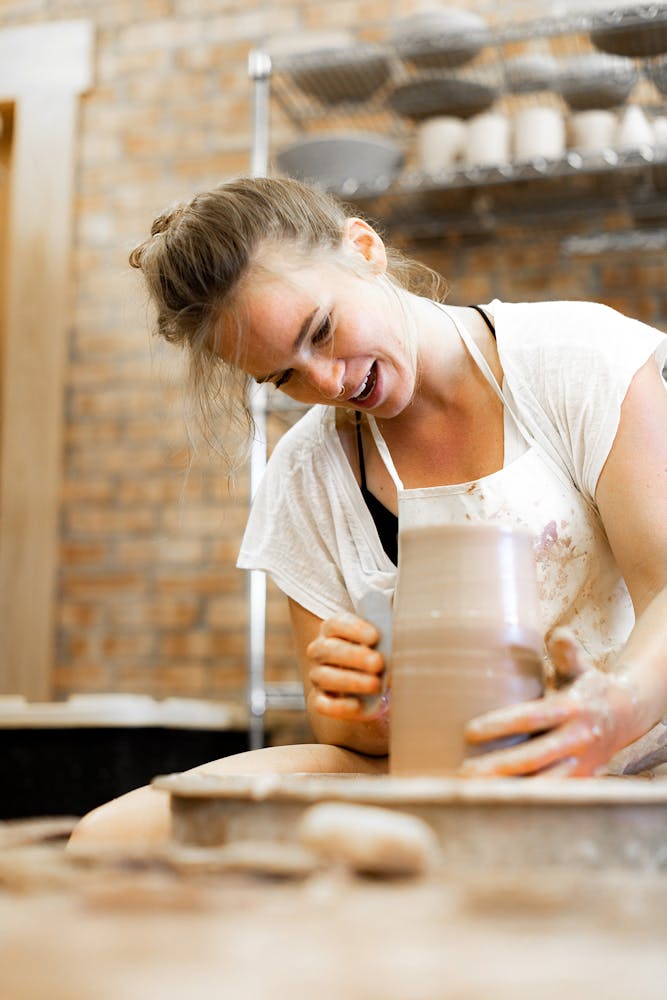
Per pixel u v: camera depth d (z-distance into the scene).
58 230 3.52
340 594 1.61
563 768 0.87
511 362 1.42
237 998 0.32
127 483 3.37
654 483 1.29
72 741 2.46
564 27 2.81
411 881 0.55
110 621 3.30
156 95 3.57
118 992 0.33
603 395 1.34
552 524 1.41
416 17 2.92
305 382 1.36
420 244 3.21
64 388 3.45
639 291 3.07
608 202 2.95
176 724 2.53
